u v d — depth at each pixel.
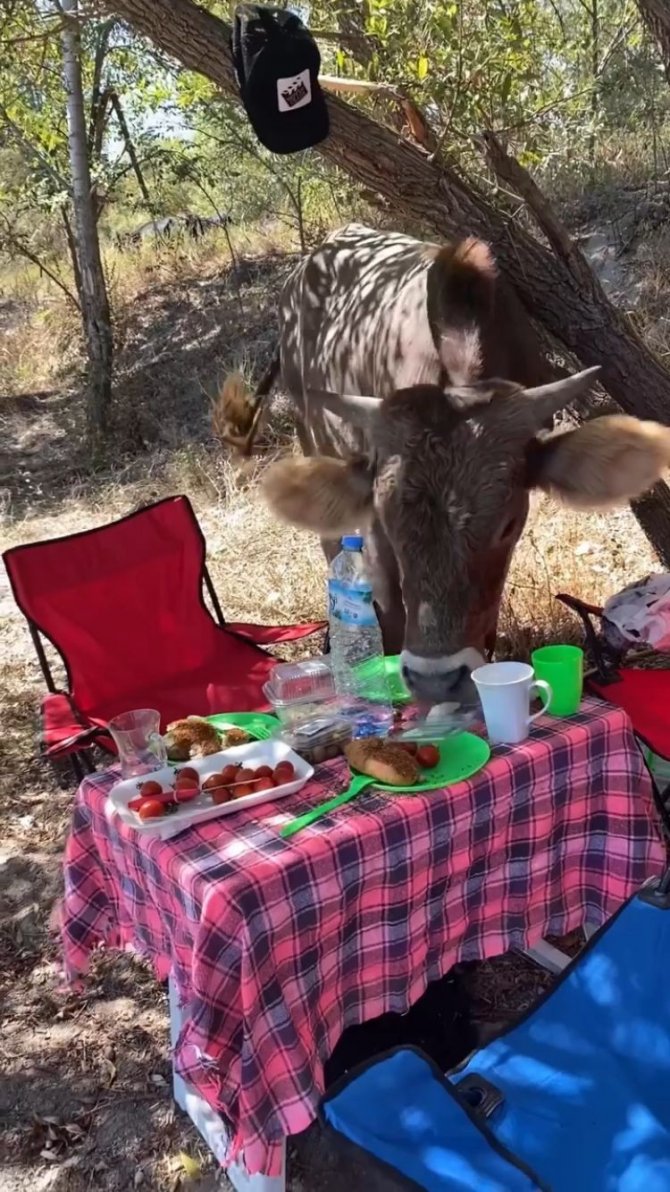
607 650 3.67
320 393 3.13
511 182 3.98
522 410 2.92
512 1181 1.56
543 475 3.00
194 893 2.02
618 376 4.28
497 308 3.56
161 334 10.61
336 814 2.19
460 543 2.77
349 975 2.22
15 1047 2.91
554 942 3.08
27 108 10.19
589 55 7.14
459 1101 1.70
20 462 9.35
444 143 4.12
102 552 3.95
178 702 3.76
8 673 5.25
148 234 12.77
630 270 7.80
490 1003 2.86
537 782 2.39
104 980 3.13
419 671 2.69
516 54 4.17
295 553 6.11
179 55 3.82
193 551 4.12
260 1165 2.03
